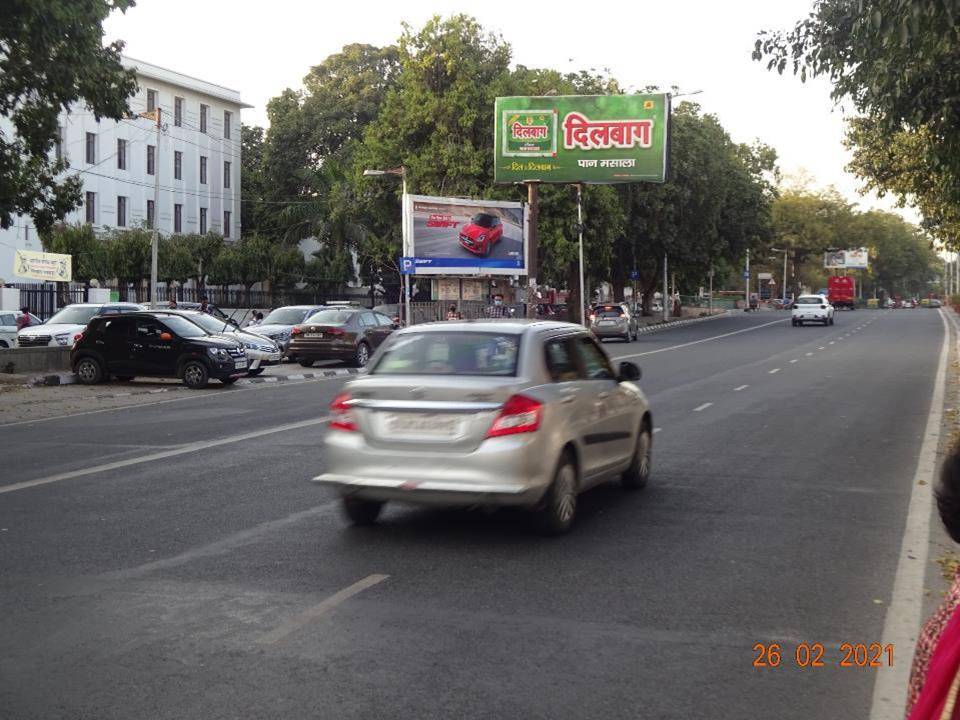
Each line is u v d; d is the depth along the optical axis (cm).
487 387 756
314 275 5822
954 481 232
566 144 4375
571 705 454
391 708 449
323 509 906
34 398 2017
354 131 6606
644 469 1017
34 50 1900
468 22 4909
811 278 14088
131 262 4606
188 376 2261
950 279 14838
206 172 6544
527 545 770
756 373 2559
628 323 4328
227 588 649
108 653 524
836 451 1269
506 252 4741
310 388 2281
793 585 661
